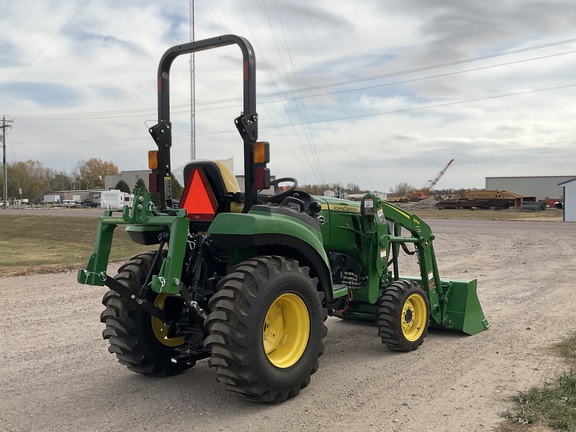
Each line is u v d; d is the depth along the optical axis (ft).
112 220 14.73
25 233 98.68
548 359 18.40
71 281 36.47
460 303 22.18
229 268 15.16
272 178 17.28
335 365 18.11
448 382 16.20
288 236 14.79
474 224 109.81
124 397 15.12
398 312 19.07
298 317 14.90
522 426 12.67
